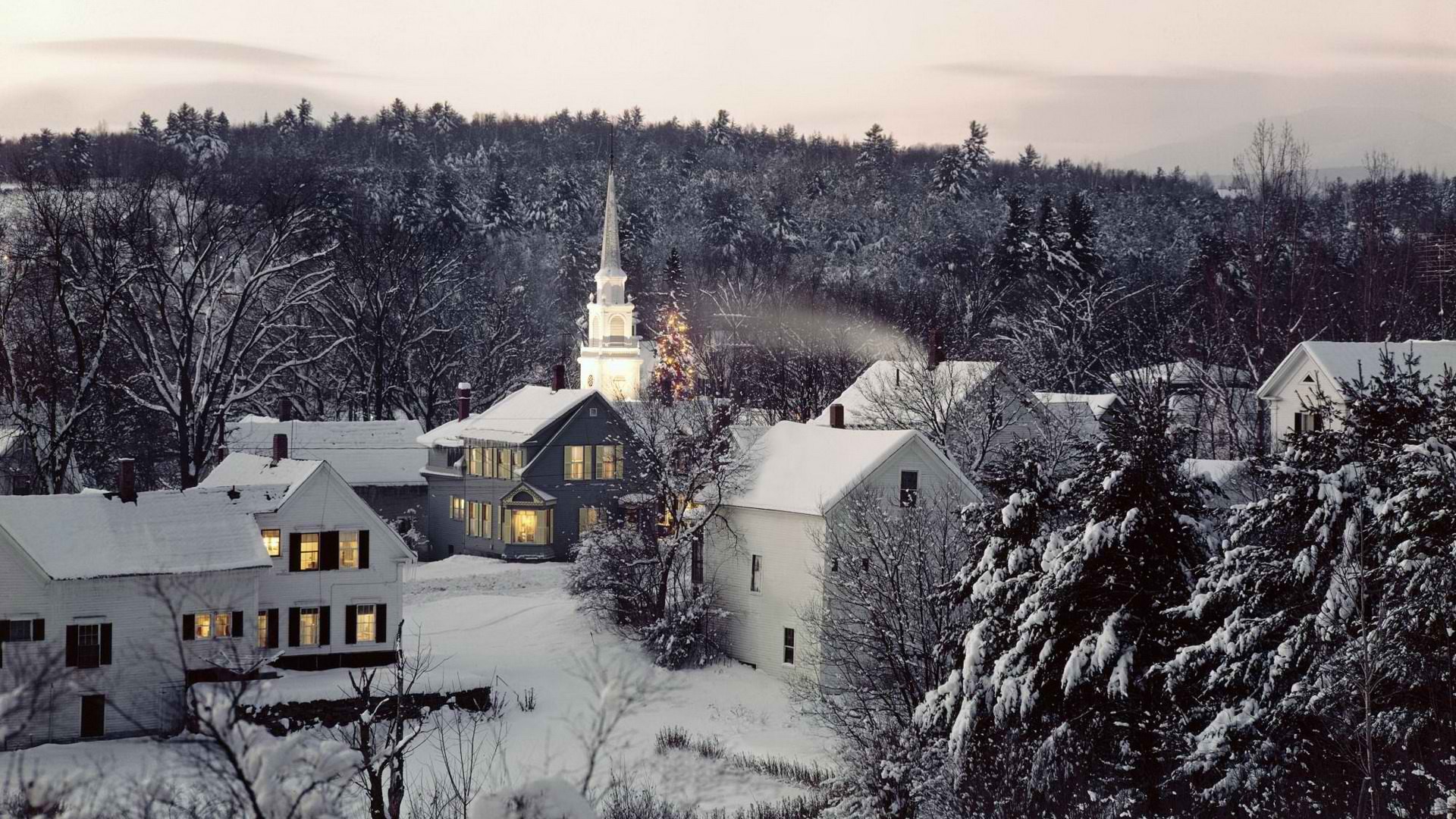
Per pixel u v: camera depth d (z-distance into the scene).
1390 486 30.91
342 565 54.78
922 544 43.81
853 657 47.19
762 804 37.56
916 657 41.84
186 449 74.44
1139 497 32.75
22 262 79.12
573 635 59.72
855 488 52.38
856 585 48.00
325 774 14.86
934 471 54.22
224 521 51.84
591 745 22.91
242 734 14.84
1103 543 32.06
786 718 48.88
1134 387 38.53
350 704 48.44
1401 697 29.20
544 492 78.06
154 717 46.84
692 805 26.72
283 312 83.12
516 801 13.39
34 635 46.56
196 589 48.09
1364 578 28.83
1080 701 32.88
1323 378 62.75
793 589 54.25
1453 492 28.55
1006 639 34.75
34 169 89.75
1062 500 35.56
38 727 44.75
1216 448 80.88
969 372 66.75
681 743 44.44
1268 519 32.19
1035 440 51.84
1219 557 32.53
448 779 39.34
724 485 56.91
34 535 48.16
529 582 72.12
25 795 14.17
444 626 63.09
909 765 34.19
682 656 55.81
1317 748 29.94
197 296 83.12
